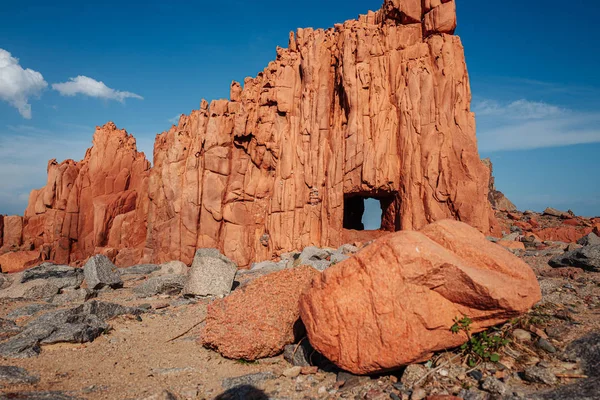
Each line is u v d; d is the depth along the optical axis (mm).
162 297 15141
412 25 27156
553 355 6484
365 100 27234
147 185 37750
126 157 41438
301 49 30625
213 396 6656
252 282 9336
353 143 26875
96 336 9984
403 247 6297
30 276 17609
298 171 28891
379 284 6289
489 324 6449
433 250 6281
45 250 38094
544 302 8656
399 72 26844
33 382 7039
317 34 30250
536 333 7102
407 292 6191
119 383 7180
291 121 29906
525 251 16594
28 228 42031
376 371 6391
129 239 37281
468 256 6891
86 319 10555
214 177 31578
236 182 31562
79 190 40375
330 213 27375
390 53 27141
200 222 31547
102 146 41344
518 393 5516
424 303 6211
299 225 28344
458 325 6246
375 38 27703
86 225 39531
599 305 8445
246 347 8219
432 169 24469
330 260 19359
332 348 6648
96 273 16750
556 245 19484
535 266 13547
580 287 9875
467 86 25734
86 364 8156
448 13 25766
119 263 35312
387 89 27062
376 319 6254
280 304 8586
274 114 31047
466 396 5609
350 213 33375
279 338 8219
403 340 6129
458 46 25891
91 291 15758
